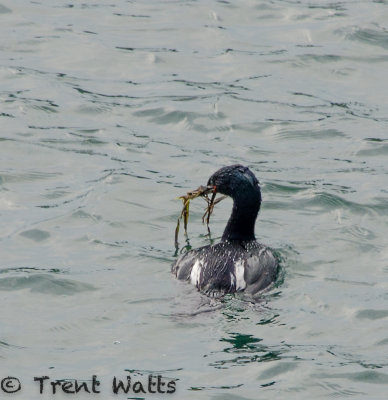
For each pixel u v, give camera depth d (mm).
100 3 25391
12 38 23062
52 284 13227
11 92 20484
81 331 12055
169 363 11398
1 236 14820
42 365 11375
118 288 13086
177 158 18031
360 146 18625
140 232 15055
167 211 15781
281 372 11305
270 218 15656
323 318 12492
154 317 12258
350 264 14148
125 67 21891
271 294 12961
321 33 23641
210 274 12844
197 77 21484
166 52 22594
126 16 24578
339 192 16609
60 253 14273
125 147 18391
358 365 11508
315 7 25156
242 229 13938
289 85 21250
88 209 15734
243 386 11039
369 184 17047
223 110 19938
